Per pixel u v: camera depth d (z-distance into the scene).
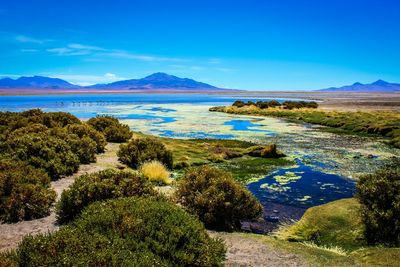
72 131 24.17
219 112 78.38
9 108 88.50
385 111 75.00
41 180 13.95
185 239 7.76
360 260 8.92
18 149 16.95
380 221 11.31
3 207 11.48
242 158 26.89
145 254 6.77
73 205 11.28
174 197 13.05
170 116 67.50
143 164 19.77
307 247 9.90
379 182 11.92
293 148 31.73
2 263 6.19
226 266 8.41
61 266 6.00
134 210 8.01
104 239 6.80
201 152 27.27
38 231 10.48
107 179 12.13
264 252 9.38
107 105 113.44
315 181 20.41
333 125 49.53
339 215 13.47
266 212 15.12
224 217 12.25
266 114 69.06
